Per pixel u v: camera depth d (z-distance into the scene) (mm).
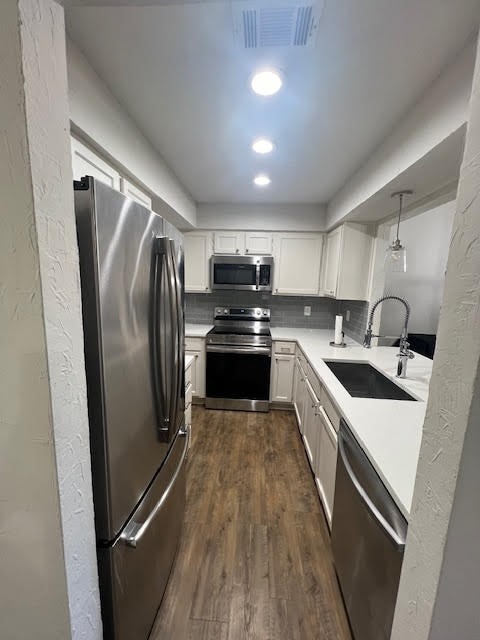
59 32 586
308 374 2410
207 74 1213
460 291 519
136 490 1000
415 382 1773
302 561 1538
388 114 1438
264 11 904
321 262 3363
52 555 664
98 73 1223
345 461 1248
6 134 521
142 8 915
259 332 3475
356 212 2330
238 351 3189
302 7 885
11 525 662
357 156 1920
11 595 702
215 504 1924
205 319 3848
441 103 1135
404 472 927
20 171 530
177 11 918
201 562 1520
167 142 1819
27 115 518
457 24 927
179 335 1418
